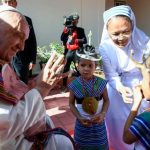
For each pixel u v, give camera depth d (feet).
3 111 4.57
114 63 8.75
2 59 5.05
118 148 9.45
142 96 6.38
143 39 8.82
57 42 27.20
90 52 8.39
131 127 5.39
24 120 4.81
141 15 36.91
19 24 4.95
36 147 5.70
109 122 9.33
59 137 6.21
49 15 26.45
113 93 8.97
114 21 8.12
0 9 5.03
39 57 23.09
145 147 5.24
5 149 4.98
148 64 5.87
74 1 27.48
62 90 20.26
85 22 28.58
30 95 4.94
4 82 4.76
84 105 8.47
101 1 28.81
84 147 8.50
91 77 8.60
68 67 19.63
